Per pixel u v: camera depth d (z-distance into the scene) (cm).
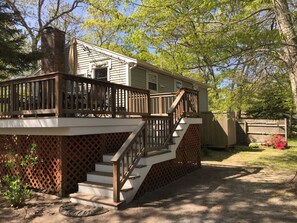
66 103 556
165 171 691
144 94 822
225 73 677
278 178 714
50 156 602
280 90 773
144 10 718
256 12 611
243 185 650
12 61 991
